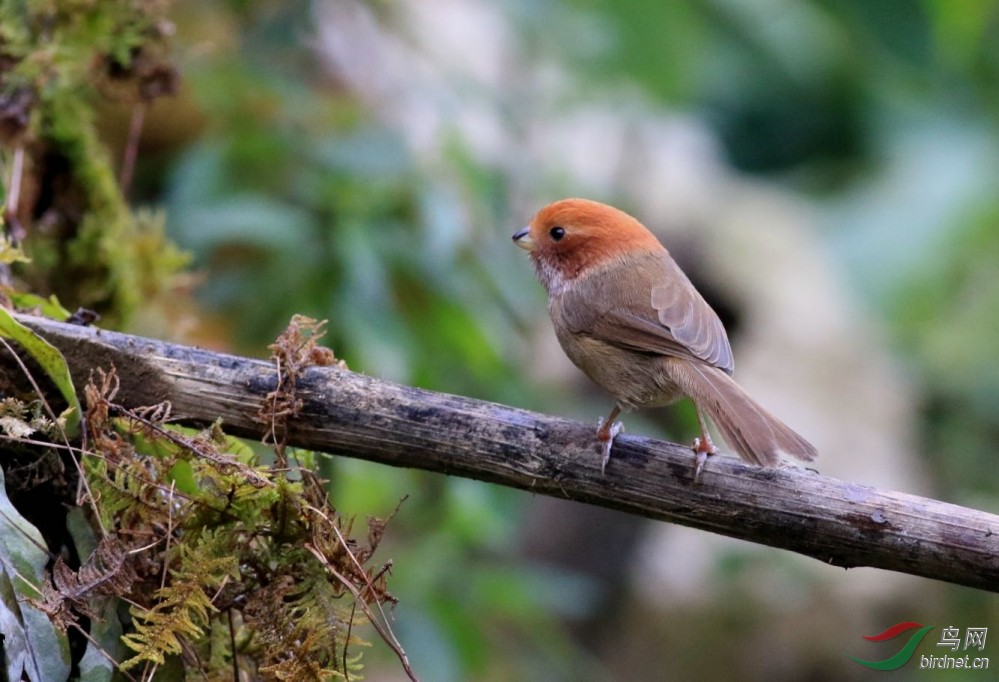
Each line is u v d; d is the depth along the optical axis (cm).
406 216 1084
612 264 905
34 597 559
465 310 1062
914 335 1889
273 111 1123
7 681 543
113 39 861
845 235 1905
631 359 848
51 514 611
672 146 1900
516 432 630
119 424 623
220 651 634
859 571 1672
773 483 620
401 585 1035
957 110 1986
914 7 1706
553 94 1288
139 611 584
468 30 1486
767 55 1730
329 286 1040
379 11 1245
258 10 1205
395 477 1025
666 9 1286
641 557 1728
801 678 1656
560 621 1602
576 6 1262
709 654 1656
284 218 1029
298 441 634
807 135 2011
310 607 597
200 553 581
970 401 1877
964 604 1652
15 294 687
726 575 1583
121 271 886
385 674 1232
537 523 1633
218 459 594
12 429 589
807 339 1850
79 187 872
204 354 638
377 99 1238
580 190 1297
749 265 1839
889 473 1794
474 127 1322
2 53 830
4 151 846
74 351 629
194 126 1179
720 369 827
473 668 1066
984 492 1820
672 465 627
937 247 1870
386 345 997
